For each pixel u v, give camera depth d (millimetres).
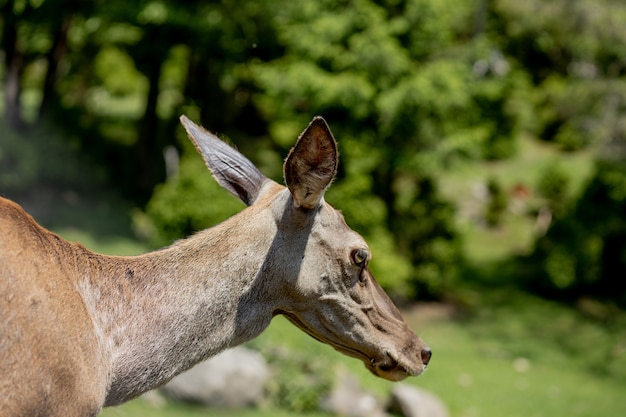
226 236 3994
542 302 18000
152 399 9078
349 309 4145
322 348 11055
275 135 19234
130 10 16234
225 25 17094
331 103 15641
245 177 4305
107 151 20922
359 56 15523
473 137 16578
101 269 3889
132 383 3854
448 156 16375
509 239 21812
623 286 18484
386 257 15352
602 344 15906
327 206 4082
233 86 20469
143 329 3865
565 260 18375
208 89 20219
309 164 3816
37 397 3498
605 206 18594
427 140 16156
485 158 25500
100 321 3814
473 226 22109
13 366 3461
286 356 10578
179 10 16562
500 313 17188
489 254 20828
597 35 21109
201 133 4387
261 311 4016
